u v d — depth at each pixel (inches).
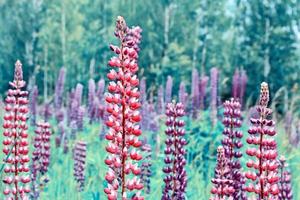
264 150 195.0
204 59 1786.4
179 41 1814.7
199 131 412.2
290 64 1706.4
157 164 373.7
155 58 1743.4
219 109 462.3
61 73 588.1
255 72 1697.8
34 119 516.1
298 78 1665.8
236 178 240.7
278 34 1720.0
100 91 546.3
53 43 1738.4
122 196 180.5
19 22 1803.6
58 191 319.6
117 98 180.2
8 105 242.7
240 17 1818.4
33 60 1720.0
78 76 1662.2
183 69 1706.4
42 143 314.5
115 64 179.3
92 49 1733.5
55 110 570.3
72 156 390.3
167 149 261.4
